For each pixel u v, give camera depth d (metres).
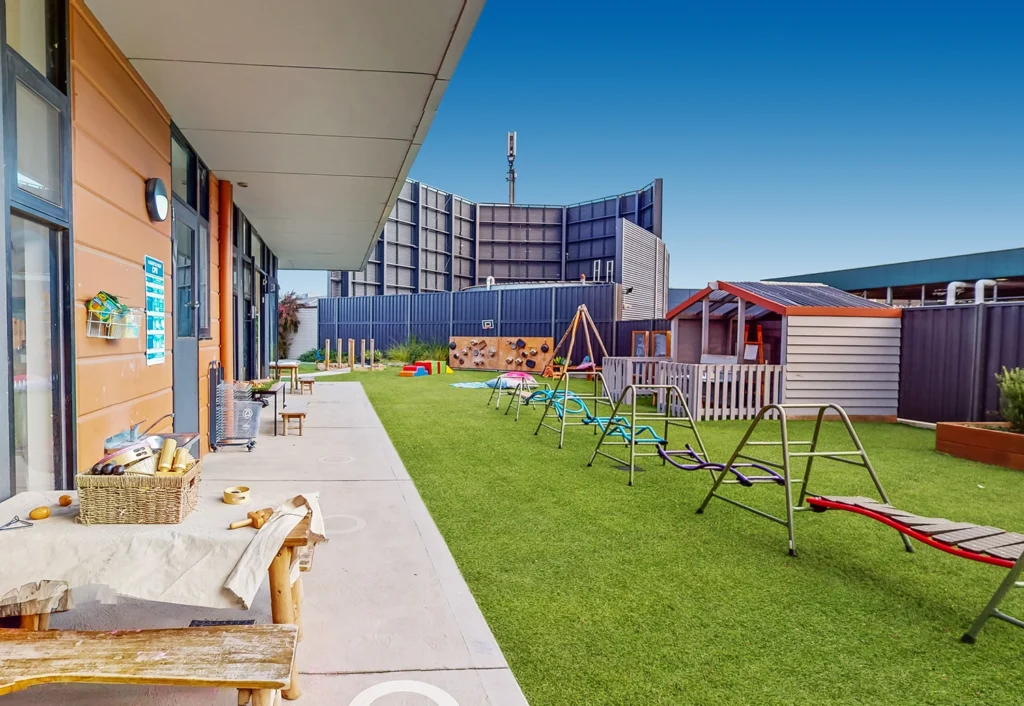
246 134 5.02
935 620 2.65
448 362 20.92
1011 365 8.00
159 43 3.39
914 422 9.16
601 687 2.06
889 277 22.08
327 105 4.40
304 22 3.21
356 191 7.05
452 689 2.00
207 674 1.45
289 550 1.88
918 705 2.01
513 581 2.96
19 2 2.38
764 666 2.23
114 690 1.92
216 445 6.00
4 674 1.42
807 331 9.26
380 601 2.64
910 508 4.42
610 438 7.17
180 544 1.75
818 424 4.09
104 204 3.19
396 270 32.38
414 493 4.45
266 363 11.62
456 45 3.50
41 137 2.55
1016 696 2.08
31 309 2.53
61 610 1.69
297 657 2.17
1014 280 18.62
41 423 2.63
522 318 21.64
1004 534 2.85
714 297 11.84
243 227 8.52
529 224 37.59
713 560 3.30
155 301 4.07
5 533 1.76
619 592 2.86
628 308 24.84
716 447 6.88
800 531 3.83
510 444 6.68
